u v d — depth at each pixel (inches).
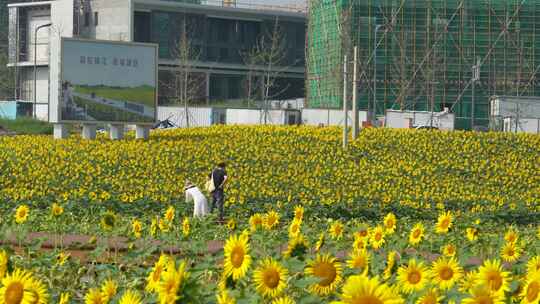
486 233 858.8
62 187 1407.5
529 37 3363.7
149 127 1948.8
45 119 3139.8
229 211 1221.1
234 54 4382.4
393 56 3334.2
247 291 251.1
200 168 1632.6
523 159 1825.8
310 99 3659.0
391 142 1882.4
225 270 256.5
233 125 2135.8
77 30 4165.8
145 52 1924.2
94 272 430.0
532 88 3356.3
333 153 1784.0
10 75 4544.8
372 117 2834.6
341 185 1508.4
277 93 4227.4
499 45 3358.8
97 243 663.8
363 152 1800.0
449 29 3351.4
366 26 3356.3
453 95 3329.2
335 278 249.6
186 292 225.3
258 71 4389.8
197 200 1082.1
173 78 4160.9
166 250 577.3
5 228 649.6
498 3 3361.2
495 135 1969.7
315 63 3639.3
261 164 1684.3
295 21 4468.5
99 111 1882.4
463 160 1777.8
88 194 1286.9
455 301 257.4
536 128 2669.8
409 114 2733.8
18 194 1264.8
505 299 252.8
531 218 1270.9
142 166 1611.7
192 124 3080.7
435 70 3272.6
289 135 1952.5
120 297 264.7
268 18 4421.8
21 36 4397.1
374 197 1365.7
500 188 1604.3
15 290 233.1
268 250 447.5
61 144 1775.3
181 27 4207.7
